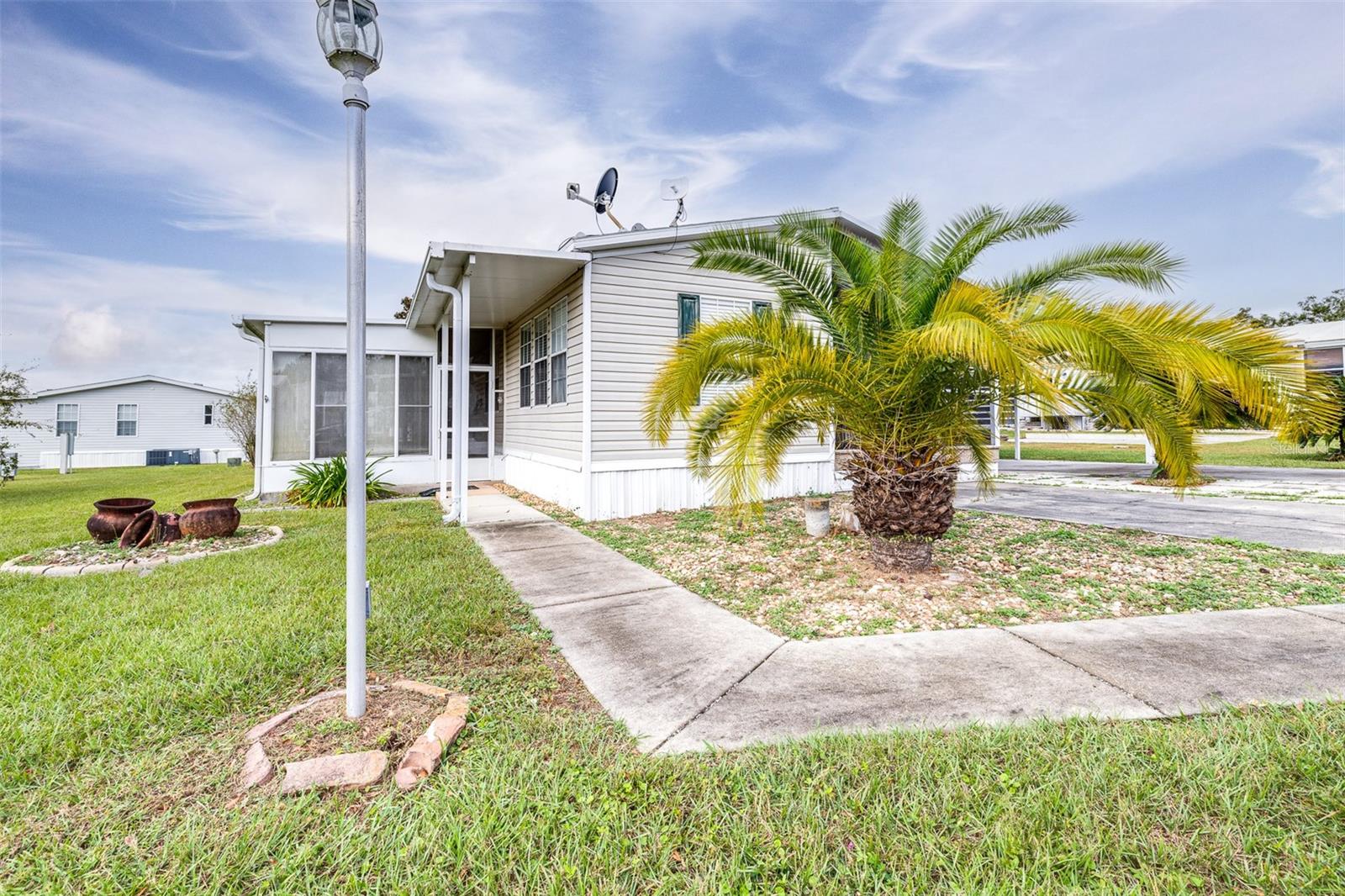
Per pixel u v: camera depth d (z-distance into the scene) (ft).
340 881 5.66
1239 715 8.36
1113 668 10.11
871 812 6.43
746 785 6.95
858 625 12.60
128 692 9.32
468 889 5.55
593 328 25.73
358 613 8.30
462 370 25.41
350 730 8.04
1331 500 28.73
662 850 5.94
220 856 5.89
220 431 85.30
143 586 15.35
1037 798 6.57
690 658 10.99
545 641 11.84
